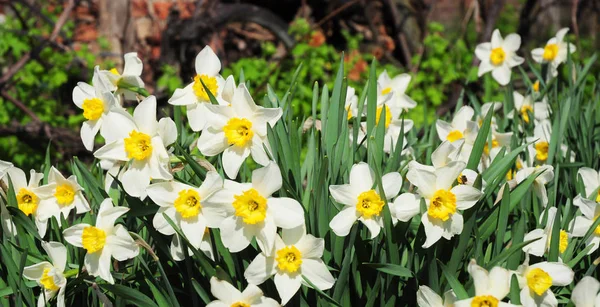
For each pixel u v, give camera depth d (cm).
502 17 401
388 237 118
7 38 321
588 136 160
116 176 123
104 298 122
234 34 390
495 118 173
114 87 129
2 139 308
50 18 362
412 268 122
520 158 157
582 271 134
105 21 357
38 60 322
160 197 116
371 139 123
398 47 411
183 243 120
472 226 120
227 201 115
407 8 399
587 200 129
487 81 182
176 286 131
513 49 178
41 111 324
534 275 118
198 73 129
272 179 114
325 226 121
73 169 145
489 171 125
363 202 116
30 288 128
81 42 364
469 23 387
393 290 122
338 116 131
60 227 132
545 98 179
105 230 119
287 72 325
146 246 120
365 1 398
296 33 349
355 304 124
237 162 118
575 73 182
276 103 135
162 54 339
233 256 121
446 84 355
